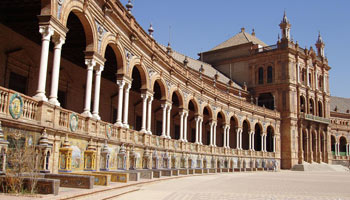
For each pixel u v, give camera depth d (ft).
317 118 238.27
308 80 240.12
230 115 174.70
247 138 224.33
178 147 120.67
